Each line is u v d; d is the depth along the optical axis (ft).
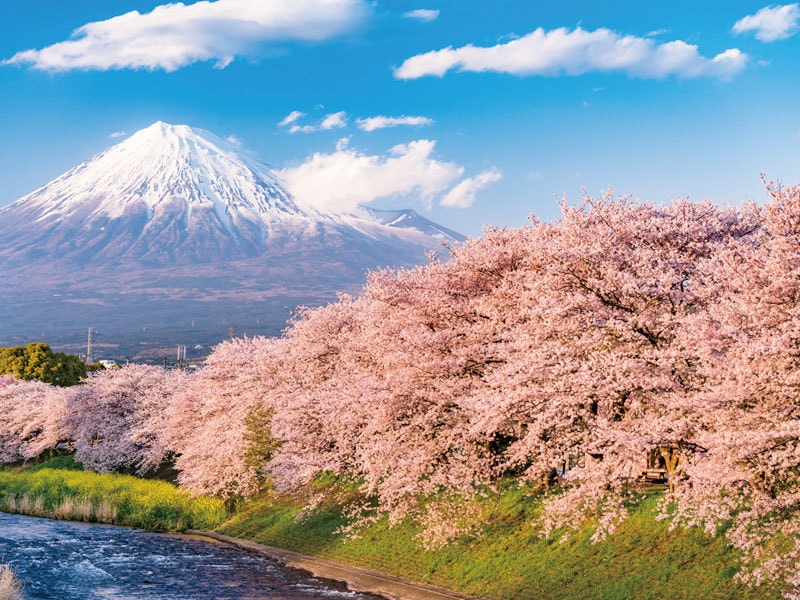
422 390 93.20
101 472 209.36
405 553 97.09
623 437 69.51
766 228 79.25
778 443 61.62
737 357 65.00
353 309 134.62
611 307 80.59
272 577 97.66
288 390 127.75
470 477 91.40
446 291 101.86
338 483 123.54
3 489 180.45
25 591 85.71
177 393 191.62
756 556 63.57
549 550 83.66
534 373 77.51
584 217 91.81
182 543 123.24
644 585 71.77
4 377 300.81
